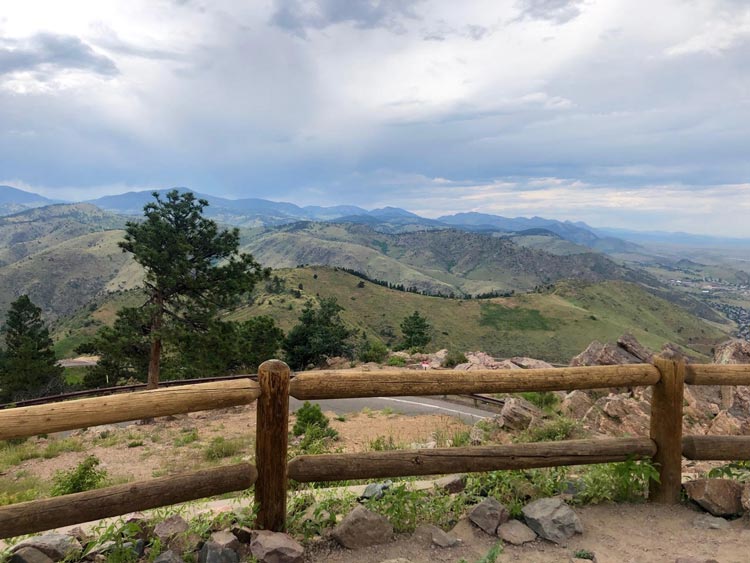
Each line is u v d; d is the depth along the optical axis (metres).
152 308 25.67
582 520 4.10
